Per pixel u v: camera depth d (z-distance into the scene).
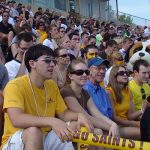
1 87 5.57
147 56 8.02
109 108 5.61
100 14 36.94
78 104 4.84
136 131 5.39
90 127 4.11
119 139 3.51
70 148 4.23
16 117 3.82
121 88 5.93
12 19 15.10
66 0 30.73
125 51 12.15
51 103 4.30
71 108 4.80
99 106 5.48
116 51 9.15
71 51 10.20
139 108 6.46
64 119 4.37
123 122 5.71
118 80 5.88
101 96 5.60
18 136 3.79
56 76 6.44
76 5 32.44
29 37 6.43
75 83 5.00
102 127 4.83
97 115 5.10
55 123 3.65
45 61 4.08
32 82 4.15
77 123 4.21
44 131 4.27
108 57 9.79
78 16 30.91
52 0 28.50
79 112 4.74
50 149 4.22
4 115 4.20
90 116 4.85
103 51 10.10
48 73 4.11
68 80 5.12
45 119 3.72
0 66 5.61
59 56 6.50
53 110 4.32
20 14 16.75
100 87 5.70
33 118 3.77
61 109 4.40
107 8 37.84
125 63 9.70
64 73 6.56
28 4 24.81
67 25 20.92
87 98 5.22
